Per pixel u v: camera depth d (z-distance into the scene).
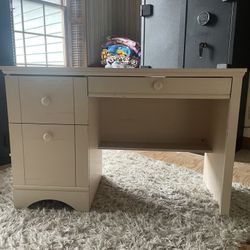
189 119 1.52
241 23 1.81
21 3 2.40
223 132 1.17
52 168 1.16
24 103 1.11
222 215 1.14
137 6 3.15
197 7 1.87
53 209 1.17
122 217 1.11
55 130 1.13
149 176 1.56
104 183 1.46
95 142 1.32
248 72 2.07
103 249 0.90
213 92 1.06
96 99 1.35
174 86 1.07
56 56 2.84
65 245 0.93
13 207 1.19
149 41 2.23
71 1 2.79
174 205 1.22
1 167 1.73
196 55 1.93
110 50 2.94
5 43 1.70
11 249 0.90
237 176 1.64
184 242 0.95
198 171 1.70
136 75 1.07
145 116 1.53
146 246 0.92
